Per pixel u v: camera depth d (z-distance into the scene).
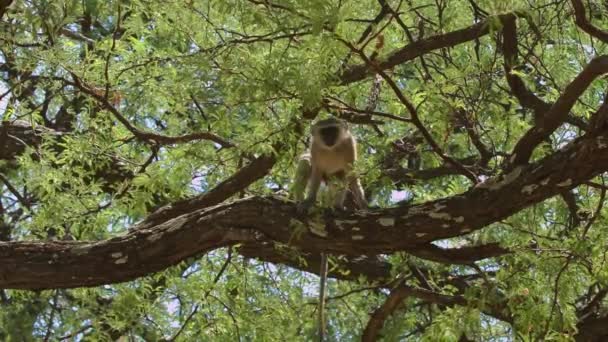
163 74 6.92
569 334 6.29
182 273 9.70
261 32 6.23
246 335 8.10
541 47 7.30
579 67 7.50
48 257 6.28
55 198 7.89
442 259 6.14
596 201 6.97
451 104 6.29
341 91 6.25
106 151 7.70
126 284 8.48
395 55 6.41
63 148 8.77
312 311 8.52
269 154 6.19
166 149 7.54
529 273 6.33
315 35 4.91
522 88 6.80
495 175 5.93
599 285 7.45
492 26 5.38
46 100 7.55
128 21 7.09
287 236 6.01
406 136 7.57
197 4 6.49
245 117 6.76
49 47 6.62
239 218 6.09
